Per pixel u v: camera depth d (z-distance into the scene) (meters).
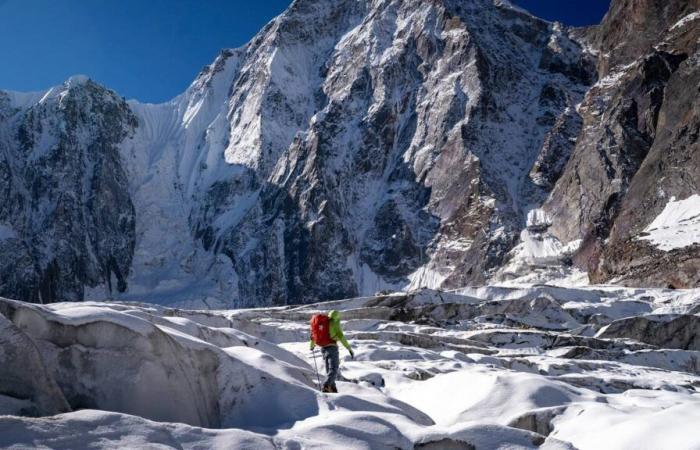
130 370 6.93
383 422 6.79
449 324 33.22
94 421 5.47
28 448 4.93
